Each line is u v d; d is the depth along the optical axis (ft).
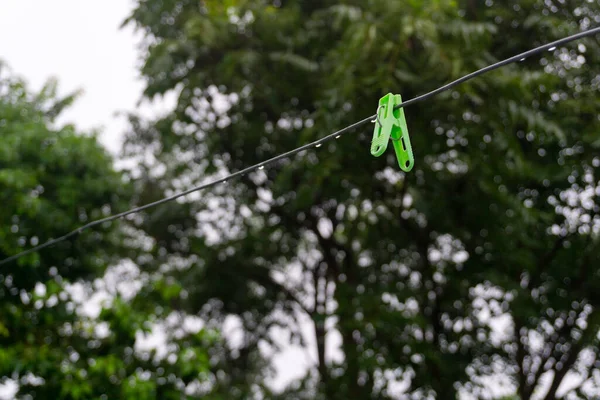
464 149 44.21
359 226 53.98
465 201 45.44
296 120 49.62
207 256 54.75
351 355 47.98
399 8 39.40
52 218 44.11
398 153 13.43
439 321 50.06
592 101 42.01
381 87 39.55
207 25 44.39
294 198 49.03
